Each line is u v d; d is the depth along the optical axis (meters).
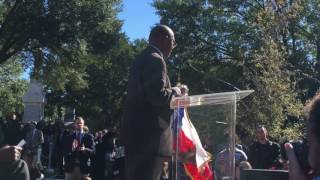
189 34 43.97
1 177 4.20
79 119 15.18
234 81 43.50
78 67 37.03
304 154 2.92
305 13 38.19
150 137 4.17
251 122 21.41
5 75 49.47
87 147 15.03
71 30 32.62
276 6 25.38
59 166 20.52
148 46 4.42
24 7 32.53
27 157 10.36
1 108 50.75
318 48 39.81
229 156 4.63
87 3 32.53
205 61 45.41
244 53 40.16
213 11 43.53
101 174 16.72
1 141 16.94
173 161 4.51
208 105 4.69
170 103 4.20
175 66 43.97
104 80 72.06
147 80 4.15
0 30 33.38
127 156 4.27
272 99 21.59
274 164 11.83
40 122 22.25
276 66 22.59
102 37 37.81
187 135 4.54
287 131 20.61
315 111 2.60
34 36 33.06
